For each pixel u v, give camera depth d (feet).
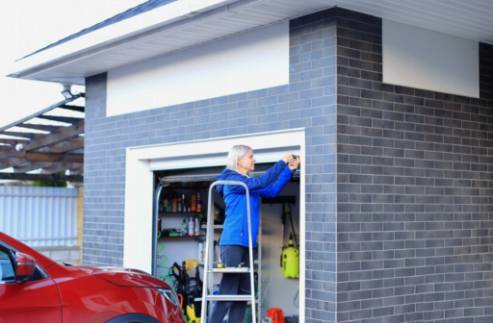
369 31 24.14
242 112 26.73
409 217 24.81
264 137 25.95
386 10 23.66
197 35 27.04
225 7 23.18
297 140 24.62
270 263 34.22
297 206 33.96
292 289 33.45
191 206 35.88
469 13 23.90
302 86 24.43
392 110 24.58
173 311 20.71
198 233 36.06
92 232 34.50
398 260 24.38
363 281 23.41
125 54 30.17
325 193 23.35
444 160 25.98
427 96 25.62
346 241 23.11
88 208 34.81
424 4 22.97
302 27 24.50
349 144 23.43
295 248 32.81
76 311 18.48
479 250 26.84
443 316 25.53
